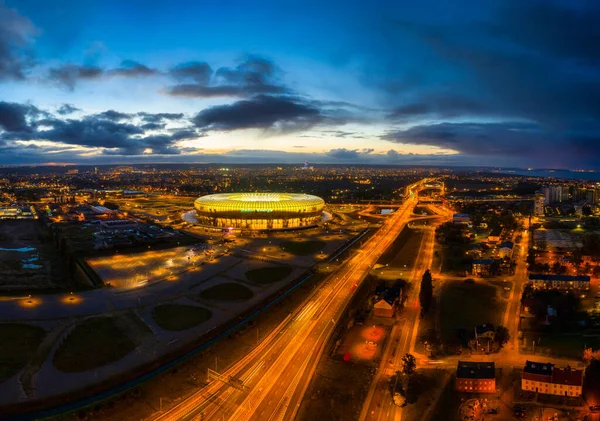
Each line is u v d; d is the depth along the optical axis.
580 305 196.62
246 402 122.81
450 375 139.38
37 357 141.25
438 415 118.81
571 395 125.69
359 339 165.75
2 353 141.75
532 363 132.75
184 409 118.50
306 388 131.12
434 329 175.00
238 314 186.00
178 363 143.12
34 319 171.50
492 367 132.25
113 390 126.56
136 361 142.00
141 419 113.62
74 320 172.38
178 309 189.12
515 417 118.12
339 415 118.25
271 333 169.12
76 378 130.12
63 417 113.25
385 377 138.25
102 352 146.88
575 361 146.88
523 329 173.88
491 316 187.75
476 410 120.56
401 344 161.62
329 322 180.88
